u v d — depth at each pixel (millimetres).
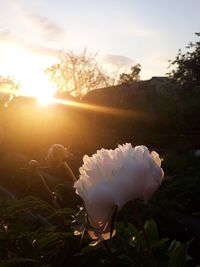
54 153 743
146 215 1215
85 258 610
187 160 2293
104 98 5238
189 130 3688
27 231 759
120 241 597
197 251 1117
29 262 631
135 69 10156
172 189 1612
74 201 1056
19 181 2389
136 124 4004
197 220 1314
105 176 402
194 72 5332
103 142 4059
